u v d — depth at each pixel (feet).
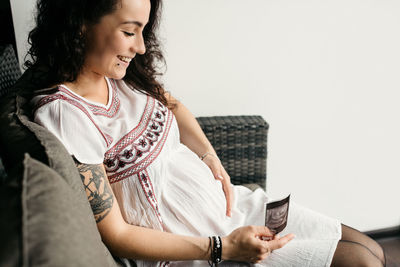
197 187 3.81
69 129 3.01
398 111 6.72
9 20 4.52
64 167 2.54
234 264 3.65
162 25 5.35
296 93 6.23
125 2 3.03
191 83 5.80
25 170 2.00
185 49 5.57
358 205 7.19
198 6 5.37
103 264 2.12
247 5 5.53
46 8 3.22
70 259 1.71
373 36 6.14
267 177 6.71
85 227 2.06
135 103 3.76
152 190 3.51
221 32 5.60
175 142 4.12
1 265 1.54
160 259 3.24
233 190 4.53
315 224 4.04
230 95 6.01
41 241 1.67
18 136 2.76
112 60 3.30
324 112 6.46
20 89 3.39
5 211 1.78
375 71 6.37
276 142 6.50
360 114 6.60
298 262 3.60
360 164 6.93
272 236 3.51
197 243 3.31
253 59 5.87
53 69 3.33
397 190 7.24
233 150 5.49
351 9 5.90
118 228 3.09
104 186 3.02
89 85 3.49
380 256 3.96
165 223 3.61
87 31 3.19
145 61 4.16
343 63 6.21
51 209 1.87
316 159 6.74
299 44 5.94
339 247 3.85
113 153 3.38
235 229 3.69
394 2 5.98
